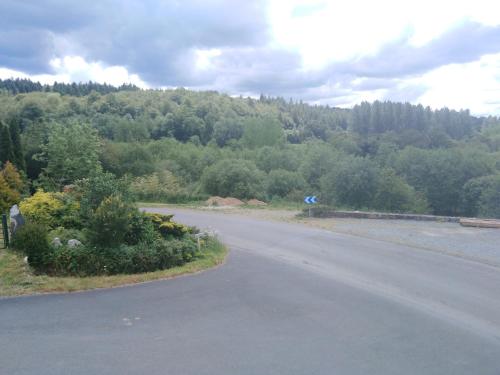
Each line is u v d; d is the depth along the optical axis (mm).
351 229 17625
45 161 41125
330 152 42938
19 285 8156
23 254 9250
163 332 6270
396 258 12266
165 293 8289
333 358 5535
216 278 9586
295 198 32469
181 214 22500
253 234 16266
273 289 8781
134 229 11125
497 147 70625
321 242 14703
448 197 46531
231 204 28453
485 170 46125
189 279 9438
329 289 8891
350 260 11930
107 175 12891
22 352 5445
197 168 47969
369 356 5633
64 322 6551
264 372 5086
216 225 18578
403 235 16234
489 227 18359
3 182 18734
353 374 5098
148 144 57656
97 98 102188
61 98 97125
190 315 7055
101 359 5309
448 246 14156
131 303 7605
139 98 111562
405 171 47906
